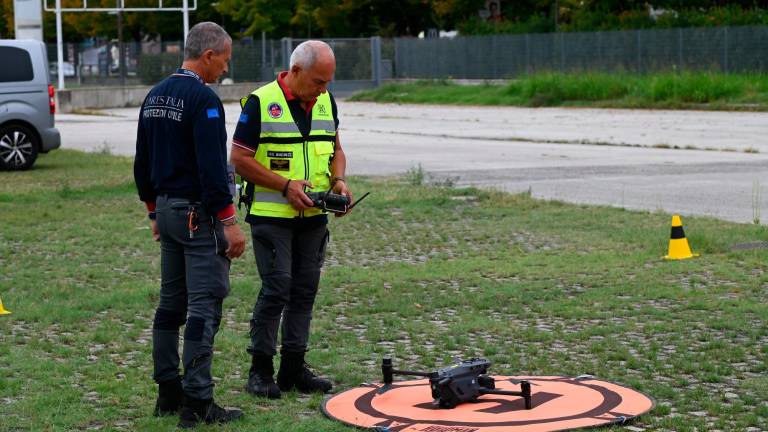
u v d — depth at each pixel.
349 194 12.66
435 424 11.07
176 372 11.80
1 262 21.88
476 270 20.38
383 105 94.25
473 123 66.56
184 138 11.15
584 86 85.31
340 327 16.14
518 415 11.31
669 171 36.31
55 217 27.55
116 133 60.62
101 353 14.60
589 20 113.06
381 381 13.04
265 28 138.25
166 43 116.44
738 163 38.69
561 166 38.84
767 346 14.30
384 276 19.88
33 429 11.24
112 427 11.34
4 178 36.50
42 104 39.34
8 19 156.88
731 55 89.75
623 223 25.33
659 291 18.03
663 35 94.56
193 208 11.24
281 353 12.77
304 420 11.46
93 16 147.88
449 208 28.33
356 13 143.62
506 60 107.94
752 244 22.25
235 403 12.23
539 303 17.47
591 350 14.35
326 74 12.13
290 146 12.23
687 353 14.09
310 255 12.66
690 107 75.62
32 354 14.53
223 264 11.42
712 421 11.23
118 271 20.97
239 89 105.00
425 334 15.48
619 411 11.39
